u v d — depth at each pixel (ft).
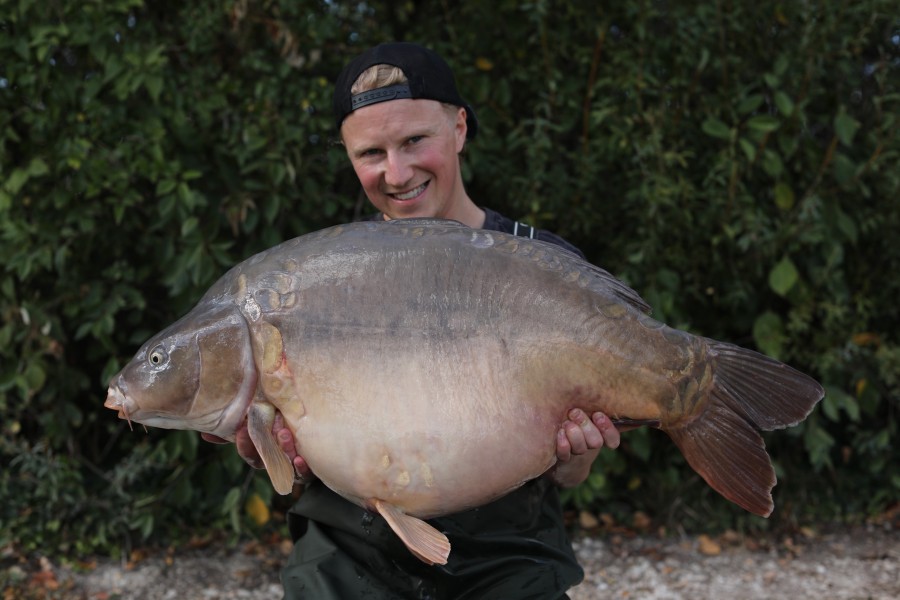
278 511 14.40
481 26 13.34
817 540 14.06
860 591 12.39
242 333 6.18
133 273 12.85
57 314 13.21
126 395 6.29
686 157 13.55
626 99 13.42
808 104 14.32
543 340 6.12
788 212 13.37
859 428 15.35
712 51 13.26
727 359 6.40
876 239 14.47
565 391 6.16
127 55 12.00
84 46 12.61
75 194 12.40
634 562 13.32
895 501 15.26
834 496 15.05
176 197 12.19
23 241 12.45
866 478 15.17
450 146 7.46
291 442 6.23
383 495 6.10
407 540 6.01
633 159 12.78
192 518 13.89
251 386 6.20
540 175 13.01
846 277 14.67
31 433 13.89
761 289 14.12
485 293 6.13
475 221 7.82
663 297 13.14
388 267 6.17
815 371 14.33
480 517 7.11
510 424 6.08
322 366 6.09
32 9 12.05
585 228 13.52
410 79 7.20
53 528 12.69
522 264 6.21
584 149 13.30
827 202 13.67
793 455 15.10
